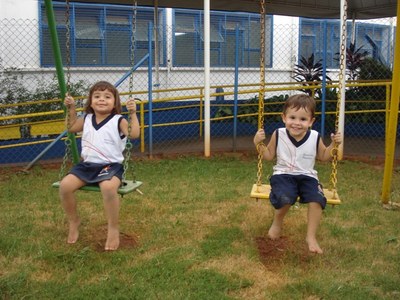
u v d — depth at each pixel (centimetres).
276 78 857
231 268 212
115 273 205
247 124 627
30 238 247
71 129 243
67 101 242
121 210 298
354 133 630
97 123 235
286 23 859
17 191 352
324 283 196
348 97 624
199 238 249
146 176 399
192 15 786
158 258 220
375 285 198
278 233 246
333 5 664
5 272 206
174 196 332
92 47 713
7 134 470
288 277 204
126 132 236
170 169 427
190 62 791
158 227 266
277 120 635
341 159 480
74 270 208
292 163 231
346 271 210
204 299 183
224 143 560
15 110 552
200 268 211
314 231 228
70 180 229
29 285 193
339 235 255
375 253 231
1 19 641
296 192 228
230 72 821
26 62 660
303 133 230
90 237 250
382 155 504
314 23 892
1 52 644
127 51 742
